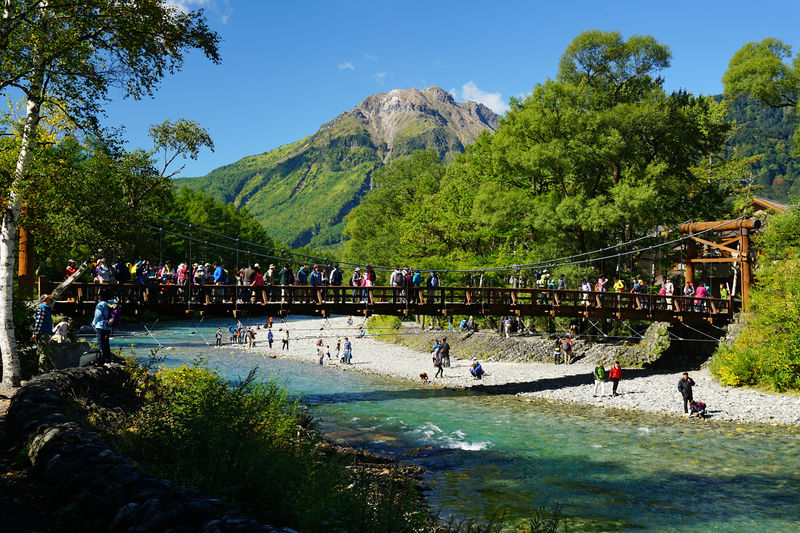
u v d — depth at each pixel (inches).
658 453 662.5
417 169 3157.0
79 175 661.3
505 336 1571.1
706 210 1726.1
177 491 218.8
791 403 885.2
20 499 240.4
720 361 1109.7
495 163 1691.7
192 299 894.4
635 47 1631.4
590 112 1604.3
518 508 481.4
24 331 673.0
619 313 1210.6
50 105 619.2
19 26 500.1
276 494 273.9
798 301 970.1
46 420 311.4
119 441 333.4
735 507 487.5
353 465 508.4
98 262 803.4
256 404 410.0
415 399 1031.0
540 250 1587.1
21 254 736.3
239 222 4384.8
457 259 1679.4
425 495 510.0
